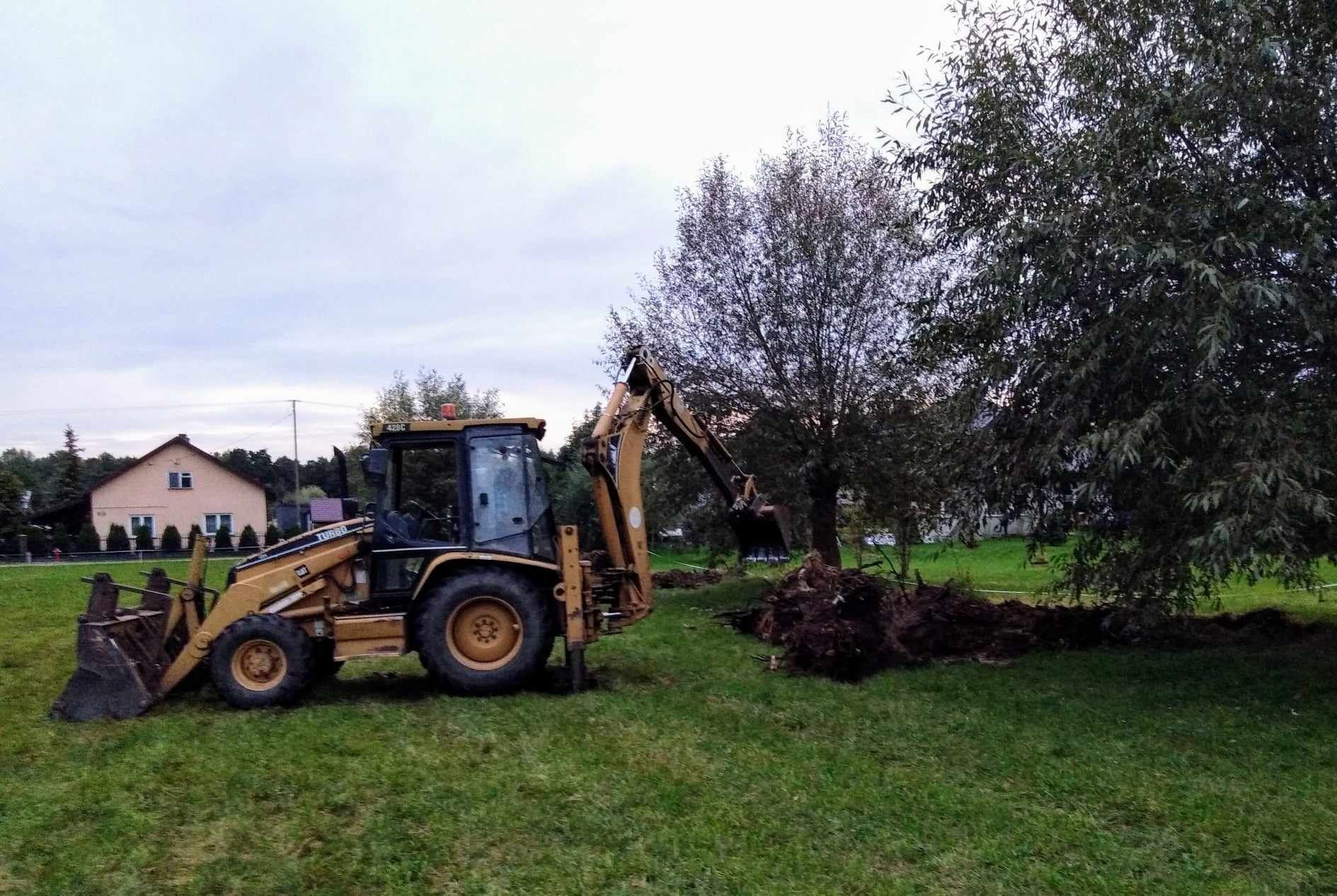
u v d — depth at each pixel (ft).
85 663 25.68
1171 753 21.67
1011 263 25.99
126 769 20.94
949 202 30.19
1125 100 27.20
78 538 156.46
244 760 21.47
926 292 42.88
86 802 19.03
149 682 26.78
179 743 22.98
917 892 15.08
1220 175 24.34
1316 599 46.03
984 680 29.94
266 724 24.68
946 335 30.17
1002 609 37.76
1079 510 27.99
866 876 15.55
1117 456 23.34
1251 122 24.50
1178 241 23.98
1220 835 17.11
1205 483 23.80
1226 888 15.06
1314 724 23.67
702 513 57.16
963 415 29.48
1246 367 24.86
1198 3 25.81
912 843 16.84
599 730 23.71
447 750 22.08
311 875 15.89
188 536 167.43
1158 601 27.22
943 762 21.57
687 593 60.49
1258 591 50.78
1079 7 28.78
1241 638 35.14
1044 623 35.50
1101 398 26.43
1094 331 25.49
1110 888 15.11
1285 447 22.30
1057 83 29.12
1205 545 22.39
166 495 172.65
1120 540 28.86
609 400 31.42
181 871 16.16
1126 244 23.53
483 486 29.22
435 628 27.71
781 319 52.80
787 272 52.90
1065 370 25.93
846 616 33.19
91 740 23.45
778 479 52.70
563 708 25.93
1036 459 26.45
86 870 16.08
